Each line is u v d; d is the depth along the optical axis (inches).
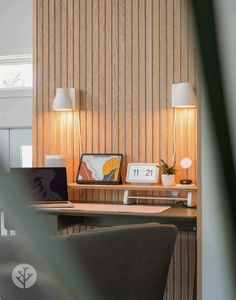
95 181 134.6
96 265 68.1
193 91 128.3
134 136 135.8
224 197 5.6
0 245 56.6
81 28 141.9
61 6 143.9
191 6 5.4
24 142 177.9
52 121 143.9
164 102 133.2
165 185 128.0
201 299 96.7
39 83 145.6
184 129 131.5
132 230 70.4
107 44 139.3
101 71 139.6
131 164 134.1
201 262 97.5
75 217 128.7
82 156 139.1
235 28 5.7
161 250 74.4
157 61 134.2
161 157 133.2
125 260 70.6
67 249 12.5
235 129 5.7
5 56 176.9
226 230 5.8
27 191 7.3
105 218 127.0
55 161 135.0
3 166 6.2
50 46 144.8
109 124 138.4
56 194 129.2
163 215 110.1
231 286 6.0
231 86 5.8
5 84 179.8
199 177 97.0
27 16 173.9
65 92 137.9
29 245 9.2
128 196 131.2
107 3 139.4
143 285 73.7
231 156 5.6
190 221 115.9
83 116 141.3
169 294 133.4
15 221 7.1
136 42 136.4
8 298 57.9
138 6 136.6
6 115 177.9
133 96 136.3
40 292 56.1
